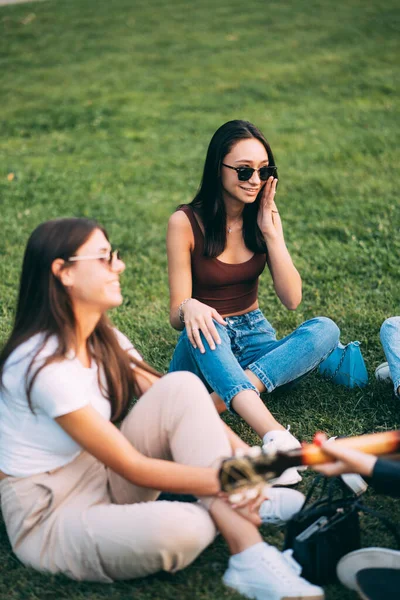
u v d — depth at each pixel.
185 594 2.39
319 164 8.02
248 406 3.04
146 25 15.63
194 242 3.42
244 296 3.55
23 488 2.45
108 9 16.98
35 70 13.05
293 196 7.01
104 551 2.34
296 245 5.80
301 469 3.08
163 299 5.02
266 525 2.74
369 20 14.69
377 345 4.17
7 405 2.46
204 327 3.18
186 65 12.84
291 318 4.56
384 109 9.98
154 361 4.07
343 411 3.51
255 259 3.53
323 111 10.09
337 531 2.41
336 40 13.62
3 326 4.54
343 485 2.79
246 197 3.33
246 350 3.51
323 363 3.84
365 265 5.37
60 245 2.40
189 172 8.08
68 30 15.50
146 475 2.36
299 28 14.60
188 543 2.31
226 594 2.37
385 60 12.29
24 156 8.83
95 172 8.12
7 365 2.42
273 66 12.40
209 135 9.42
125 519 2.33
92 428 2.35
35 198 7.25
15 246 6.01
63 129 10.01
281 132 9.28
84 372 2.48
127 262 5.69
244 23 15.27
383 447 2.39
